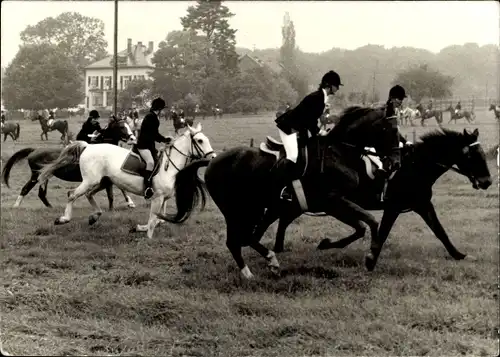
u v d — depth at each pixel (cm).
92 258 912
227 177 797
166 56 1847
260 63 1903
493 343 595
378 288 738
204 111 1830
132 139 1277
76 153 1112
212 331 616
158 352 571
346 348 580
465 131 844
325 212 806
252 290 743
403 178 846
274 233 1041
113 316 671
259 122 1741
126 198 1362
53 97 2580
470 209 1267
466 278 798
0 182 1856
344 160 797
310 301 688
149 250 950
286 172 770
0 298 708
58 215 1262
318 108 772
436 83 2056
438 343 591
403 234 1054
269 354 568
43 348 566
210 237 1033
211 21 1866
